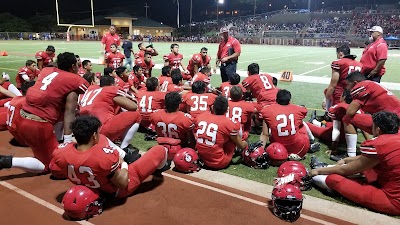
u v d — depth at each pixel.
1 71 13.66
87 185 3.35
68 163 3.17
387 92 4.59
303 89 10.83
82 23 50.53
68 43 37.34
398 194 3.34
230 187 4.02
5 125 6.12
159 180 4.20
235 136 4.35
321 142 5.82
